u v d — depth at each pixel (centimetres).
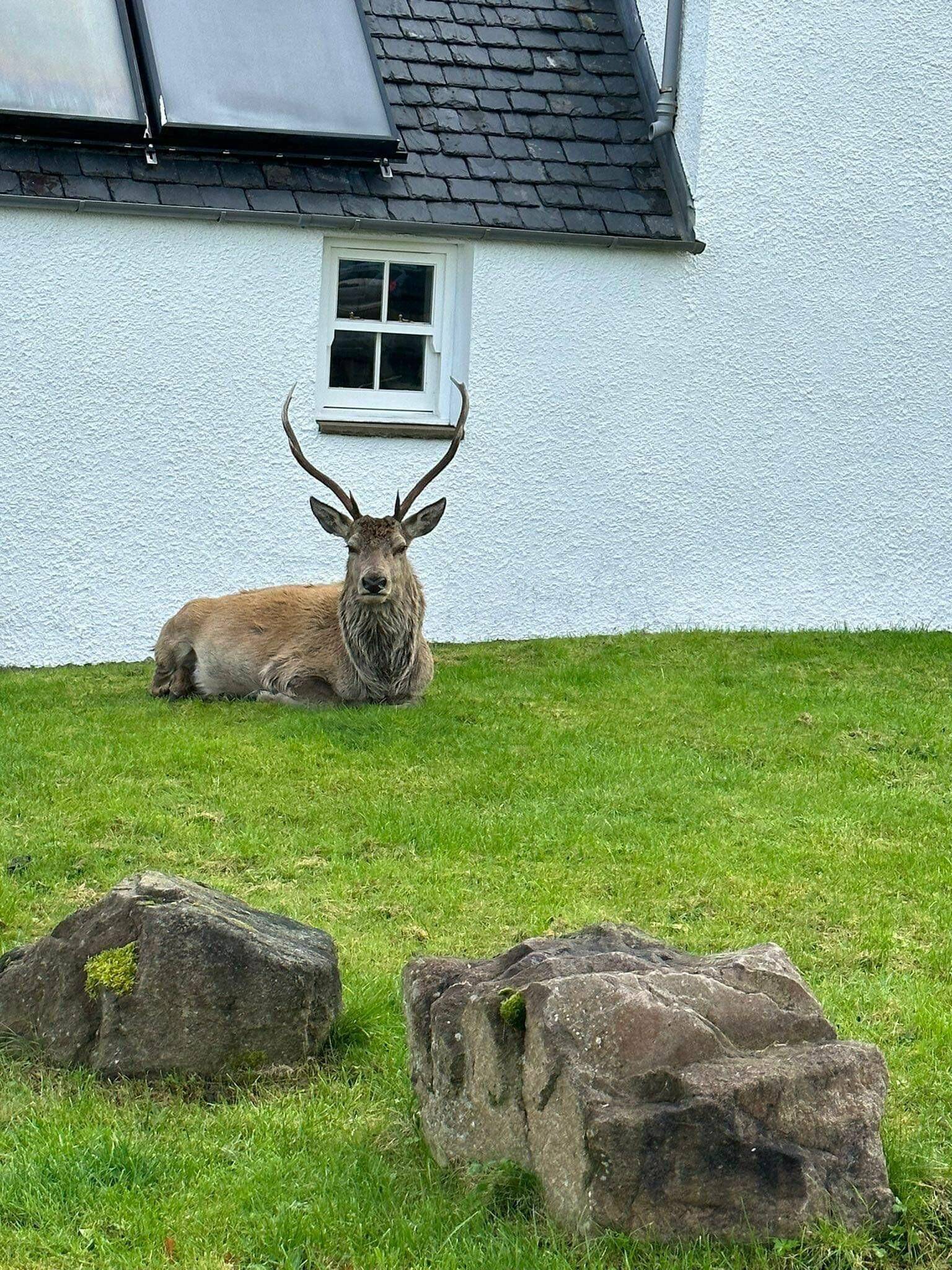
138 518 1161
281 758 880
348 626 1002
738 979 458
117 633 1166
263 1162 462
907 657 1173
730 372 1267
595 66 1324
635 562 1260
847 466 1298
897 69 1271
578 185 1245
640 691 1052
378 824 784
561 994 432
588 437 1242
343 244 1207
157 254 1146
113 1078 514
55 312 1130
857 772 889
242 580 1188
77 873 718
